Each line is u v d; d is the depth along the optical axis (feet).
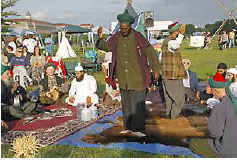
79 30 86.99
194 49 99.66
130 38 17.03
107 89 25.73
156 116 21.63
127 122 17.80
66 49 80.89
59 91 29.19
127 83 17.12
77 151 15.10
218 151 12.62
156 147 15.35
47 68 28.81
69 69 42.14
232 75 16.40
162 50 20.79
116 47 17.44
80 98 21.76
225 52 80.23
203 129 18.13
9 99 22.50
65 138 17.20
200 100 24.63
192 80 25.21
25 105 22.91
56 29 84.53
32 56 35.58
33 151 14.57
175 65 20.16
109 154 14.58
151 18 49.01
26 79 32.60
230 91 11.88
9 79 22.65
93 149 15.34
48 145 16.05
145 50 17.16
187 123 19.60
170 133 17.58
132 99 17.34
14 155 14.23
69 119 21.58
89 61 47.34
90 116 20.98
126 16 16.71
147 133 17.70
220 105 12.08
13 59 31.96
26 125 20.10
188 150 14.71
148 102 25.71
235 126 11.77
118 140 16.61
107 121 20.66
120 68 17.33
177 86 20.49
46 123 20.54
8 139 16.98
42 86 28.50
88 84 21.85
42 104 25.98
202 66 50.65
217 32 96.63
